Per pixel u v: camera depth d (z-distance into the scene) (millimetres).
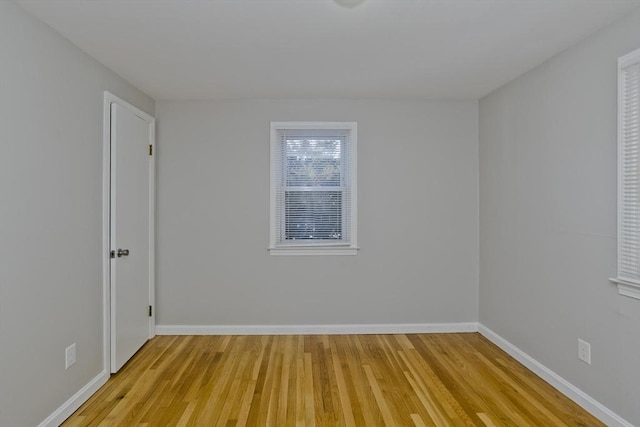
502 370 2840
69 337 2271
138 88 3248
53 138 2145
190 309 3631
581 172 2318
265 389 2543
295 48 2473
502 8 1961
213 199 3629
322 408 2303
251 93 3441
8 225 1814
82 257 2412
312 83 3170
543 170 2691
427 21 2109
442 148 3689
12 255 1839
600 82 2162
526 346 2906
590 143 2242
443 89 3348
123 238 2900
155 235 3594
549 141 2623
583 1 1877
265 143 3639
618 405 2047
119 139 2836
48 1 1854
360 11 1998
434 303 3701
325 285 3668
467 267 3707
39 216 2025
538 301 2752
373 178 3672
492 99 3418
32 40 1978
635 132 1934
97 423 2156
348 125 3654
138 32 2211
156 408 2309
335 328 3662
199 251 3627
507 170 3172
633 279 1944
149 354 3150
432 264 3697
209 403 2363
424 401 2385
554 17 2045
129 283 3016
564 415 2221
